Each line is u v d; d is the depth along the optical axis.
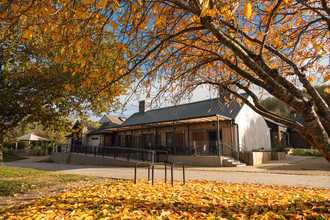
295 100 2.96
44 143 39.66
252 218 3.28
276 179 8.20
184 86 5.25
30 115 10.77
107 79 4.20
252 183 7.34
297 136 30.53
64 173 11.30
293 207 3.68
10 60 9.51
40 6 3.24
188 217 3.44
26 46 8.39
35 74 8.79
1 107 9.43
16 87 9.34
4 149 32.28
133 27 4.10
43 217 3.51
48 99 9.48
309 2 5.05
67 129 11.64
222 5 3.52
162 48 4.78
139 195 4.99
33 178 9.20
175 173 10.89
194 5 3.27
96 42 4.11
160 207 4.06
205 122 18.45
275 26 5.34
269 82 3.08
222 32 3.22
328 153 2.79
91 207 4.17
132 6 3.69
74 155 21.89
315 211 3.41
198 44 5.83
